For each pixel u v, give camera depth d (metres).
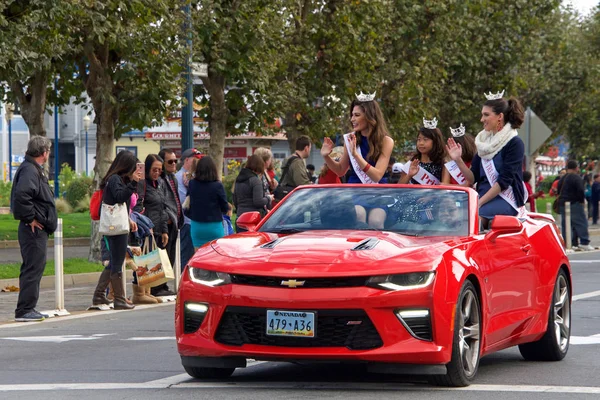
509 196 16.56
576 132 86.81
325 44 46.34
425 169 17.98
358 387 12.62
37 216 21.31
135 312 23.11
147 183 25.34
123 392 12.44
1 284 29.44
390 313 11.81
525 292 14.65
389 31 51.25
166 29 33.88
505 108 16.62
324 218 14.02
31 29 30.69
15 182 21.28
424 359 11.88
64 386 12.98
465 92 58.75
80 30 33.47
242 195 26.31
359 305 11.73
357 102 16.33
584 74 74.44
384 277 11.87
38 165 21.38
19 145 129.62
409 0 51.50
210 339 12.31
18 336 19.08
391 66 51.31
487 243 13.61
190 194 25.64
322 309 11.77
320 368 14.27
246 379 13.39
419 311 11.90
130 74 33.81
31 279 21.48
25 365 15.23
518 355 16.44
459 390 12.41
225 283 12.23
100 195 23.33
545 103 75.19
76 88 41.53
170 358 15.66
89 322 21.31
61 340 18.30
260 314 11.98
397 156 53.66
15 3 31.50
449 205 14.02
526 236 15.09
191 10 37.28
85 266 33.19
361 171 16.09
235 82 40.72
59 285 22.94
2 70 31.92
